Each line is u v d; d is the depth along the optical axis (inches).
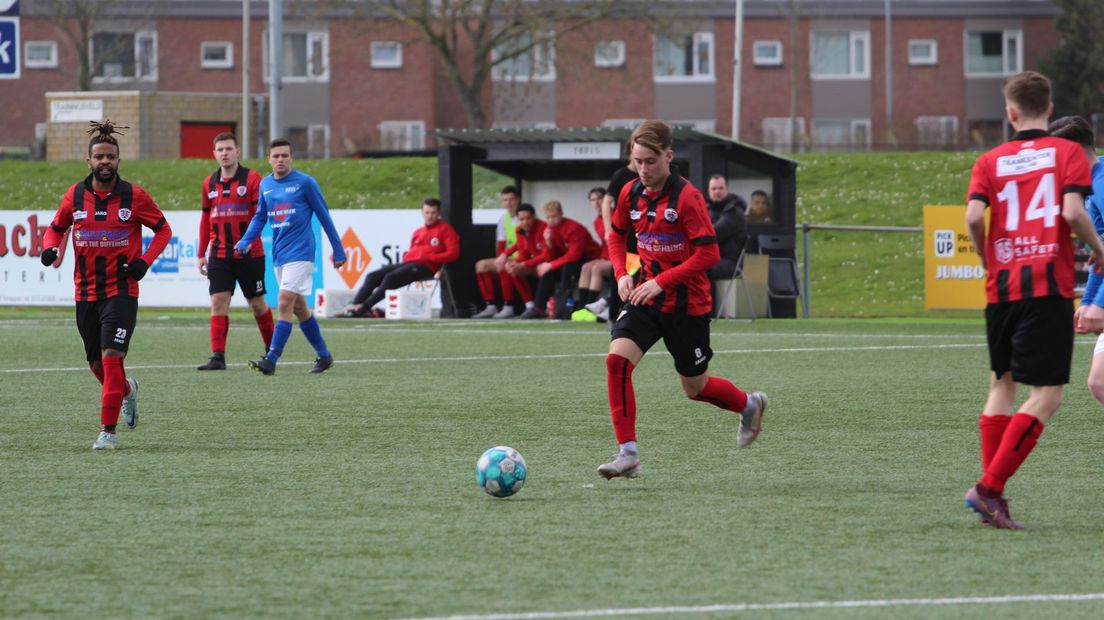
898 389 1454.2
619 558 681.0
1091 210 971.3
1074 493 856.9
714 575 645.3
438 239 2792.8
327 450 1047.0
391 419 1229.7
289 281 1627.7
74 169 4611.2
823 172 4473.4
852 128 6909.5
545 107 6845.5
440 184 2881.4
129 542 722.2
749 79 6884.8
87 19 6323.8
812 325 2524.6
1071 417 1213.7
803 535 733.9
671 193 894.4
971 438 1098.7
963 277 2743.6
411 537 732.0
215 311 1707.7
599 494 860.0
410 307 2790.4
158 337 2305.6
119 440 1103.6
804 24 6865.2
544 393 1435.8
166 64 6717.5
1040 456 1003.3
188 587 627.2
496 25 6732.3
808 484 893.2
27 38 6673.2
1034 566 661.9
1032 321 743.7
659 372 1669.5
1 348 2052.2
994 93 6963.6
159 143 4943.4
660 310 901.8
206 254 1727.4
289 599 605.0
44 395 1429.6
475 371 1678.2
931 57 6948.8
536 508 813.2
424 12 5748.0
